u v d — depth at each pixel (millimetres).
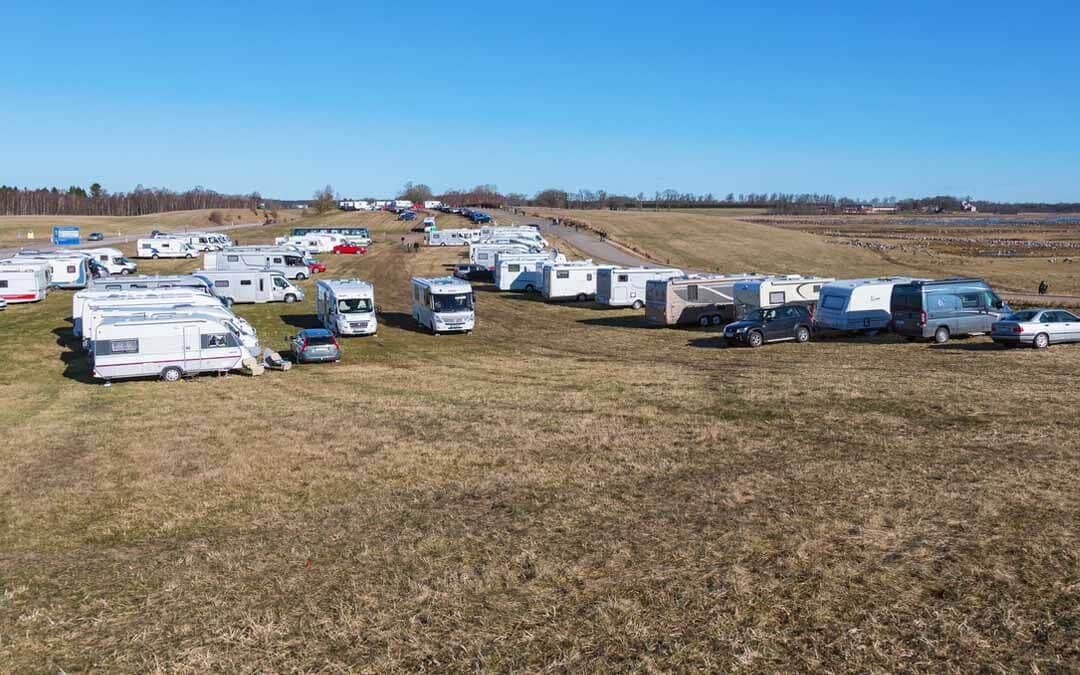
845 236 120875
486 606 8492
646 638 7613
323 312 39875
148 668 7410
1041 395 19203
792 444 15352
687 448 15422
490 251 62750
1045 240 112125
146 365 26688
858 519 10609
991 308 31625
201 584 9430
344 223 128000
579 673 7039
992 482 11969
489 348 33781
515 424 18438
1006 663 6918
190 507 12992
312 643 7773
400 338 36688
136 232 121938
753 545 9844
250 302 47812
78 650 7812
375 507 12516
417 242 90625
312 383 26078
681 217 135375
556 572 9312
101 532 11891
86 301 33375
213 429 18969
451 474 14375
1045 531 9789
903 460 13648
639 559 9617
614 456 15062
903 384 21453
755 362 27734
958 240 110375
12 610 8844
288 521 12047
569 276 49938
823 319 33625
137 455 16609
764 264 76125
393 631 7953
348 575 9531
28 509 13102
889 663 6996
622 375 25688
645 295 41562
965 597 8141
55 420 20531
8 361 30844
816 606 8102
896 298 31672
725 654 7258
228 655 7578
